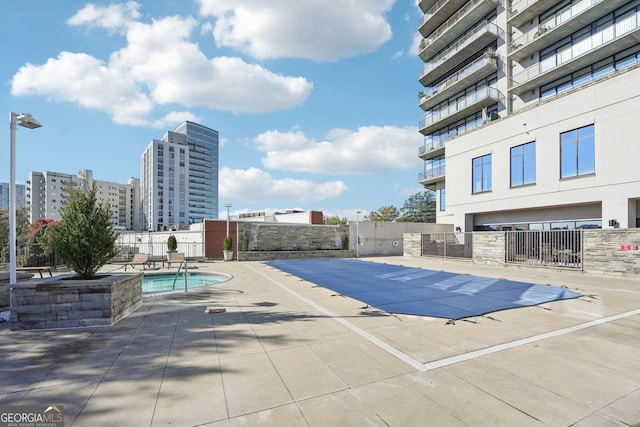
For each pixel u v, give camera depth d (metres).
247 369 3.87
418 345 4.73
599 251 12.66
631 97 14.58
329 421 2.79
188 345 4.72
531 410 2.99
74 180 90.56
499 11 27.00
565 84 22.34
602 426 2.75
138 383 3.50
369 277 12.56
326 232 27.61
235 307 7.26
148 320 6.14
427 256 22.31
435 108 34.34
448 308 7.11
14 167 6.71
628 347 4.66
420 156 34.41
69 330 5.49
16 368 3.91
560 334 5.27
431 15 32.94
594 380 3.61
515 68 25.84
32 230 27.66
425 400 3.16
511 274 13.34
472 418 2.85
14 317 5.49
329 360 4.16
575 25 21.06
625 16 18.98
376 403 3.10
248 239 24.58
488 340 4.96
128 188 117.19
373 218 62.59
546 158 18.12
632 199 14.73
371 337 5.11
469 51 29.53
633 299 8.12
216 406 3.04
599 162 15.68
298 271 14.91
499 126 21.08
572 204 17.25
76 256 6.35
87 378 3.63
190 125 123.44
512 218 21.28
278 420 2.80
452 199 24.92
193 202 120.69
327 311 6.87
